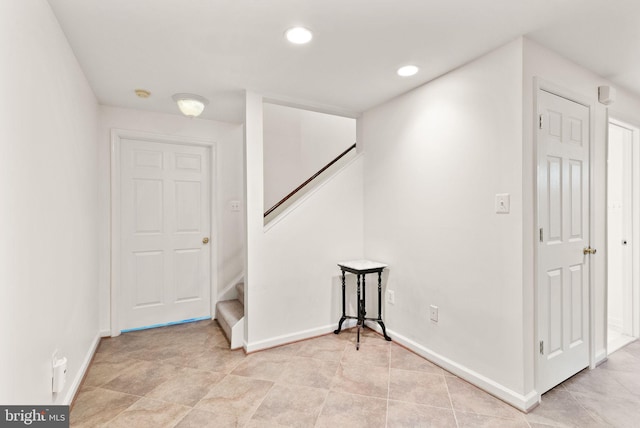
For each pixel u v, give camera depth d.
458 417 1.71
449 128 2.22
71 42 1.79
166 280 3.19
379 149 2.93
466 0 1.45
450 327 2.22
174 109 3.00
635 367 2.28
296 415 1.74
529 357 1.80
